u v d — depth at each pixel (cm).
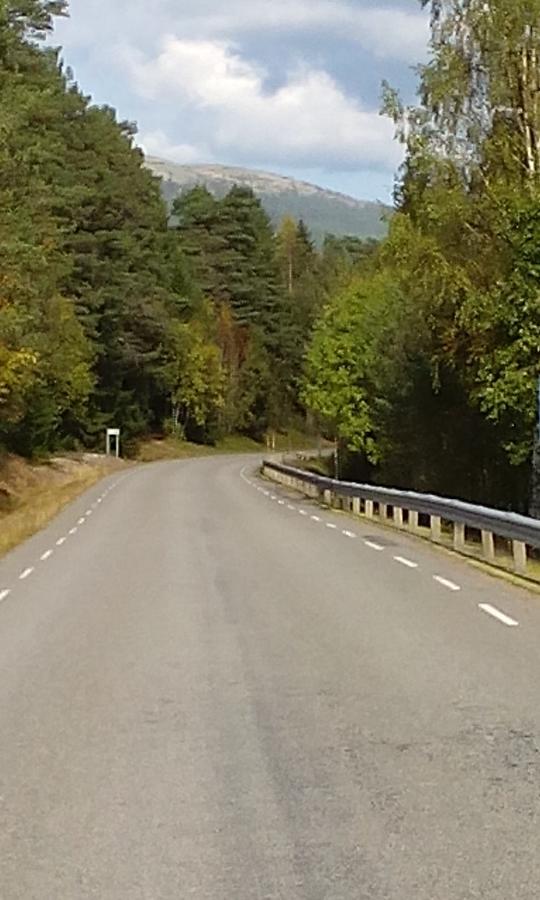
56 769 814
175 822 693
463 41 3350
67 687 1097
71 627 1465
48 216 5250
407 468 4909
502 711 980
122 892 584
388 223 3588
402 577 1969
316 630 1409
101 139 7769
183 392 10700
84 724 948
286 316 13200
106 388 8662
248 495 4762
